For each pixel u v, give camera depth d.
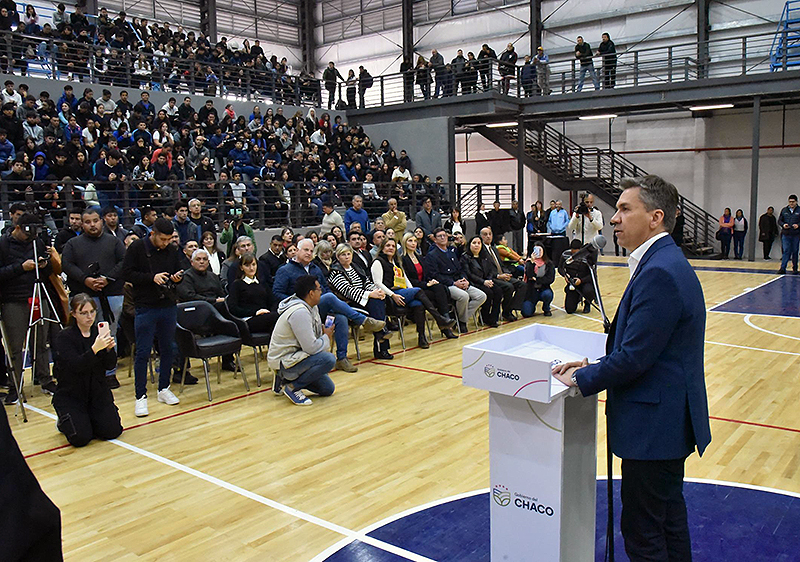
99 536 3.40
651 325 2.18
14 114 10.82
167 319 5.50
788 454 4.31
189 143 13.15
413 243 8.23
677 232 17.41
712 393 5.76
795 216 13.78
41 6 17.50
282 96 17.28
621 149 19.59
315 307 5.93
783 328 8.47
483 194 20.94
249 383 6.47
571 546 2.56
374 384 6.32
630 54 18.75
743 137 17.83
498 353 2.42
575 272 9.93
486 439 4.76
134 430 5.11
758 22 16.98
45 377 6.22
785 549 3.09
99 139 11.73
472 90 16.72
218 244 11.30
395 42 22.89
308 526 3.46
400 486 3.96
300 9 24.53
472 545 3.21
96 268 5.99
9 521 1.15
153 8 20.55
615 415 2.36
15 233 5.88
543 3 19.86
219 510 3.69
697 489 3.77
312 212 13.51
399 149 17.45
